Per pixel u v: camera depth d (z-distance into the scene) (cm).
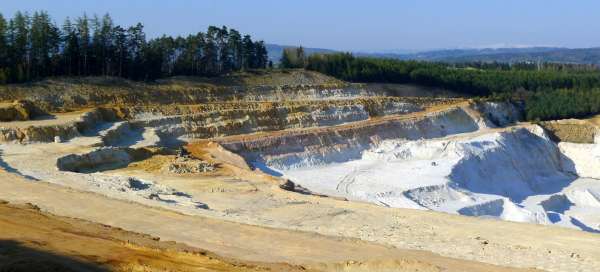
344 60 14250
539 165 10375
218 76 11738
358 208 4756
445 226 4072
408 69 14750
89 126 7744
